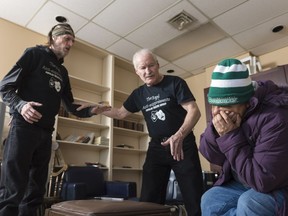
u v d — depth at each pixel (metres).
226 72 0.80
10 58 2.97
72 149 3.30
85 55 3.78
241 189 0.94
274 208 0.75
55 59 1.74
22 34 3.15
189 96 1.51
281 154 0.72
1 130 2.17
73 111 1.93
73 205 1.03
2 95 1.47
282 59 3.74
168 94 1.57
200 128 4.30
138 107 1.76
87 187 2.72
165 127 1.56
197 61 4.17
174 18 3.08
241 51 3.87
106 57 3.92
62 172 2.67
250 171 0.76
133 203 1.07
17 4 2.82
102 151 3.51
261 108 0.81
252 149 0.80
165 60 4.12
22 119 1.47
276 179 0.72
